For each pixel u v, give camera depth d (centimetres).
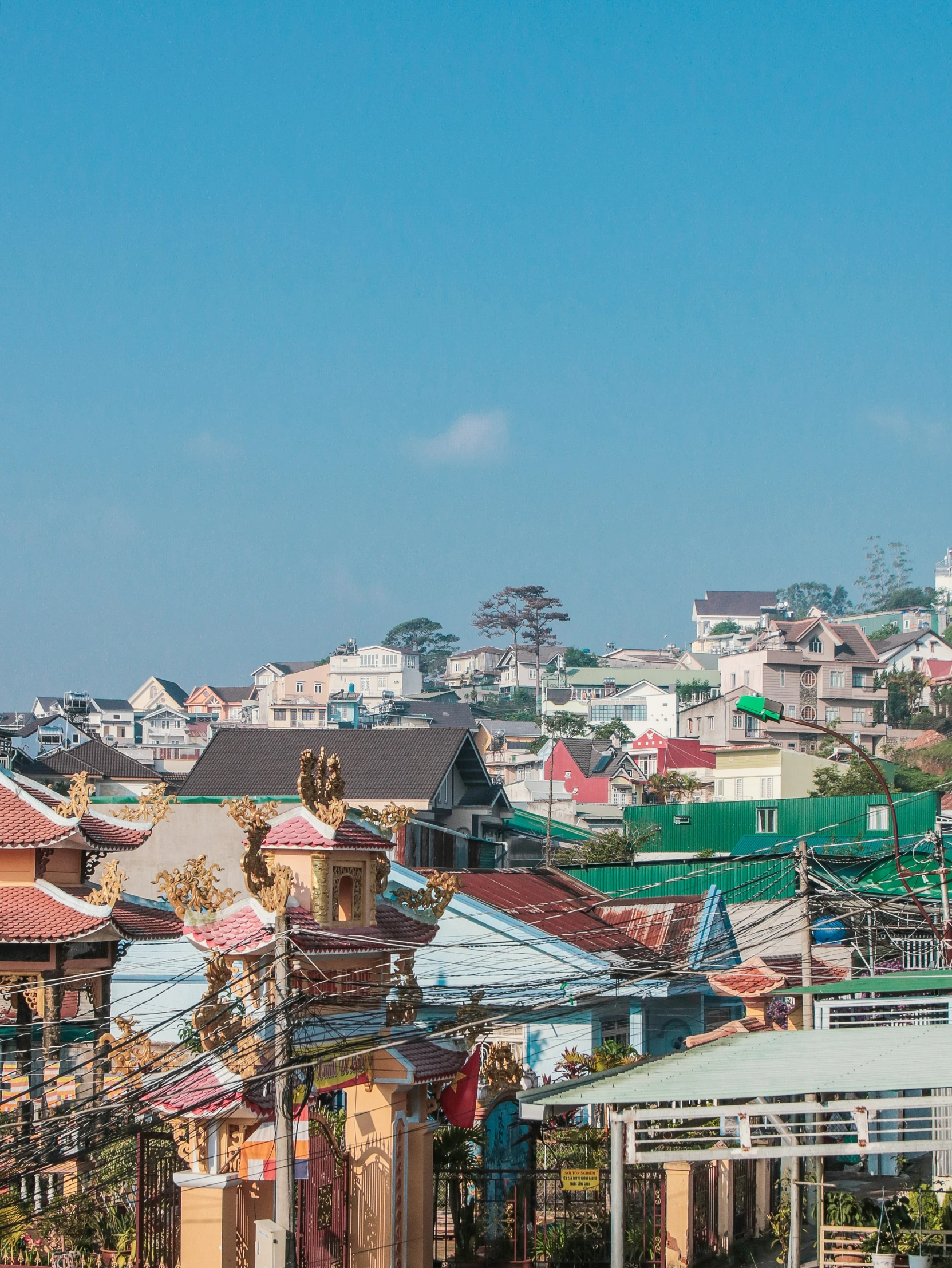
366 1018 2689
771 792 11312
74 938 3325
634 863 5150
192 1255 2417
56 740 13950
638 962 3856
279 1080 2238
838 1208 2594
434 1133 2819
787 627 15625
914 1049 2291
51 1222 2809
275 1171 2267
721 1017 4319
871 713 15212
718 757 11844
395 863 4119
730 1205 2873
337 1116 3020
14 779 3528
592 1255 2747
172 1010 4103
